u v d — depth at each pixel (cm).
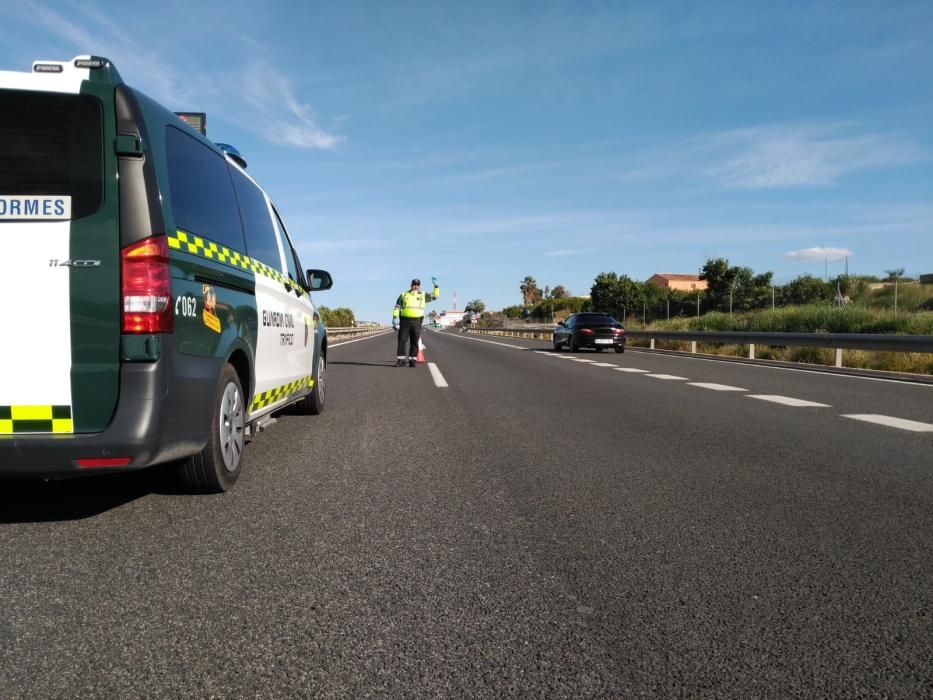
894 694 220
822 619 272
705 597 293
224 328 438
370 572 319
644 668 236
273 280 579
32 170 343
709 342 2250
